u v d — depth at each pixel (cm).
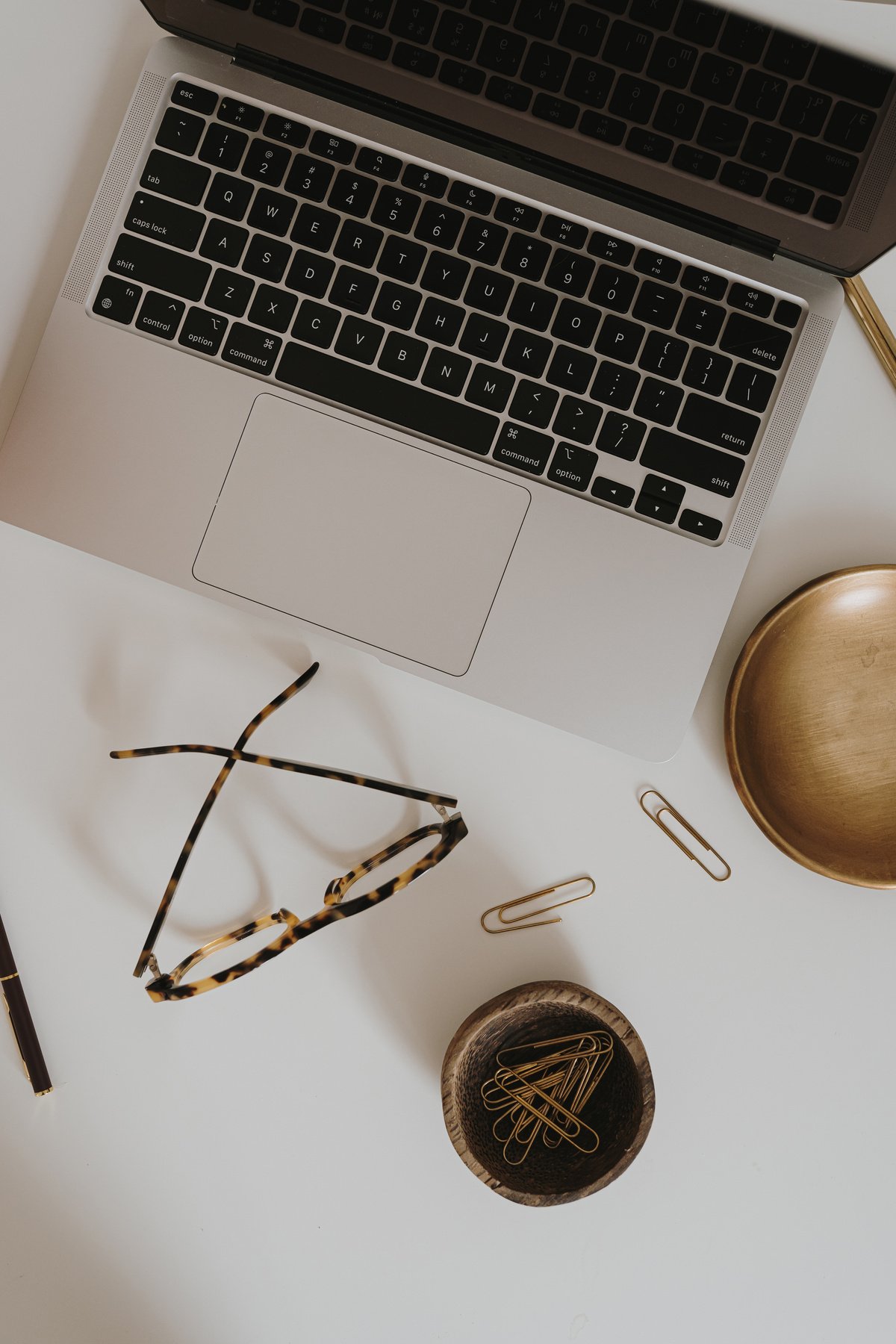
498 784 62
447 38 51
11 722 62
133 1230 62
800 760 61
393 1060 62
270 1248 63
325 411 57
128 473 57
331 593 58
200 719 63
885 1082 62
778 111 50
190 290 56
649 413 56
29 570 62
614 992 62
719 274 56
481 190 56
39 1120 62
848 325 61
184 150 55
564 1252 63
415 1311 62
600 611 57
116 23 59
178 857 62
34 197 59
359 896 60
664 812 62
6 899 62
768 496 56
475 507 57
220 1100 62
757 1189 62
